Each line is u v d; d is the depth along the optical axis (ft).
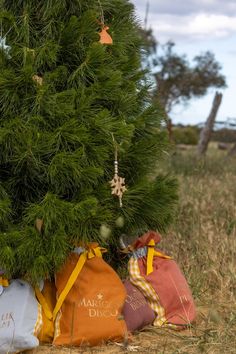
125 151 8.71
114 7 9.11
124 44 9.02
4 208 7.84
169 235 13.15
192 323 9.16
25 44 8.20
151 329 8.88
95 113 8.43
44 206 7.92
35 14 8.39
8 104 7.97
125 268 9.66
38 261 7.82
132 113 9.16
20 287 8.18
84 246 8.48
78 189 8.36
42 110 8.01
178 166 24.66
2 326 7.83
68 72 8.51
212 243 12.70
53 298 8.59
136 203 8.96
